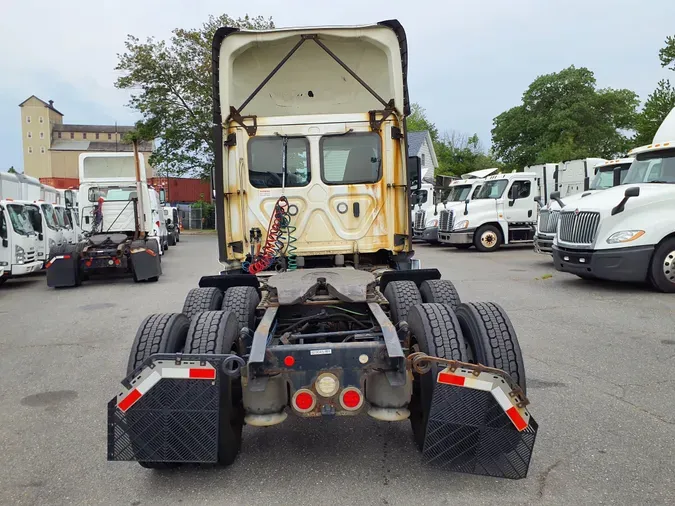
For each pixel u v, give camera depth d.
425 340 3.72
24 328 9.05
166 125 37.06
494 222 19.50
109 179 16.84
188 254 23.53
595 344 6.76
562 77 53.62
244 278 5.86
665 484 3.51
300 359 3.48
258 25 37.38
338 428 4.53
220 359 3.42
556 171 19.36
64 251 13.77
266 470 3.86
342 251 6.48
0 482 3.81
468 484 3.59
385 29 6.44
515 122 55.28
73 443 4.43
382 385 3.52
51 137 106.50
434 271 5.79
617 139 52.28
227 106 6.43
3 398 5.58
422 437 3.86
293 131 6.43
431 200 24.75
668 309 8.59
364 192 6.46
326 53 6.80
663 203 9.95
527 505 3.32
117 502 3.51
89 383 6.02
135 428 3.41
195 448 3.44
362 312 4.54
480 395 3.31
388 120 6.45
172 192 50.94
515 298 9.93
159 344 3.75
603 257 9.98
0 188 17.42
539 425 4.44
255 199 6.47
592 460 3.85
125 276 15.90
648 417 4.54
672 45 23.80
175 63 36.28
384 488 3.57
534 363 6.07
